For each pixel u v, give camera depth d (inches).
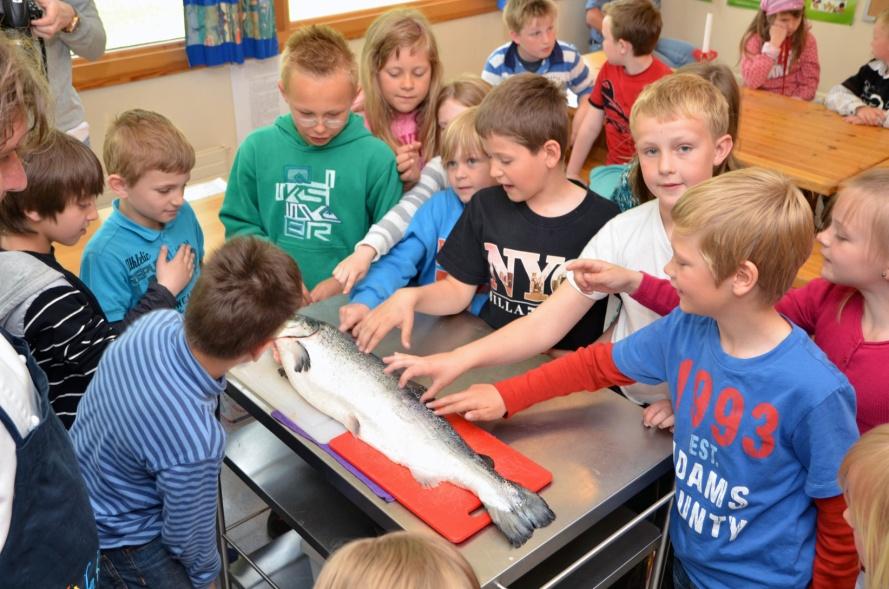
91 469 50.0
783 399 42.2
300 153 80.2
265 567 68.4
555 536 42.7
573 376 51.8
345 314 60.3
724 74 67.1
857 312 51.4
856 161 109.2
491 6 195.6
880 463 34.6
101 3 136.9
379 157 80.2
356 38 173.9
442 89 85.8
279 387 53.9
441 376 53.0
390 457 47.4
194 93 151.2
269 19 150.2
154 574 52.5
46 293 57.0
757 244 40.2
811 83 152.8
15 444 30.4
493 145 60.6
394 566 31.0
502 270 64.0
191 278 76.7
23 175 36.4
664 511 55.2
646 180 56.3
